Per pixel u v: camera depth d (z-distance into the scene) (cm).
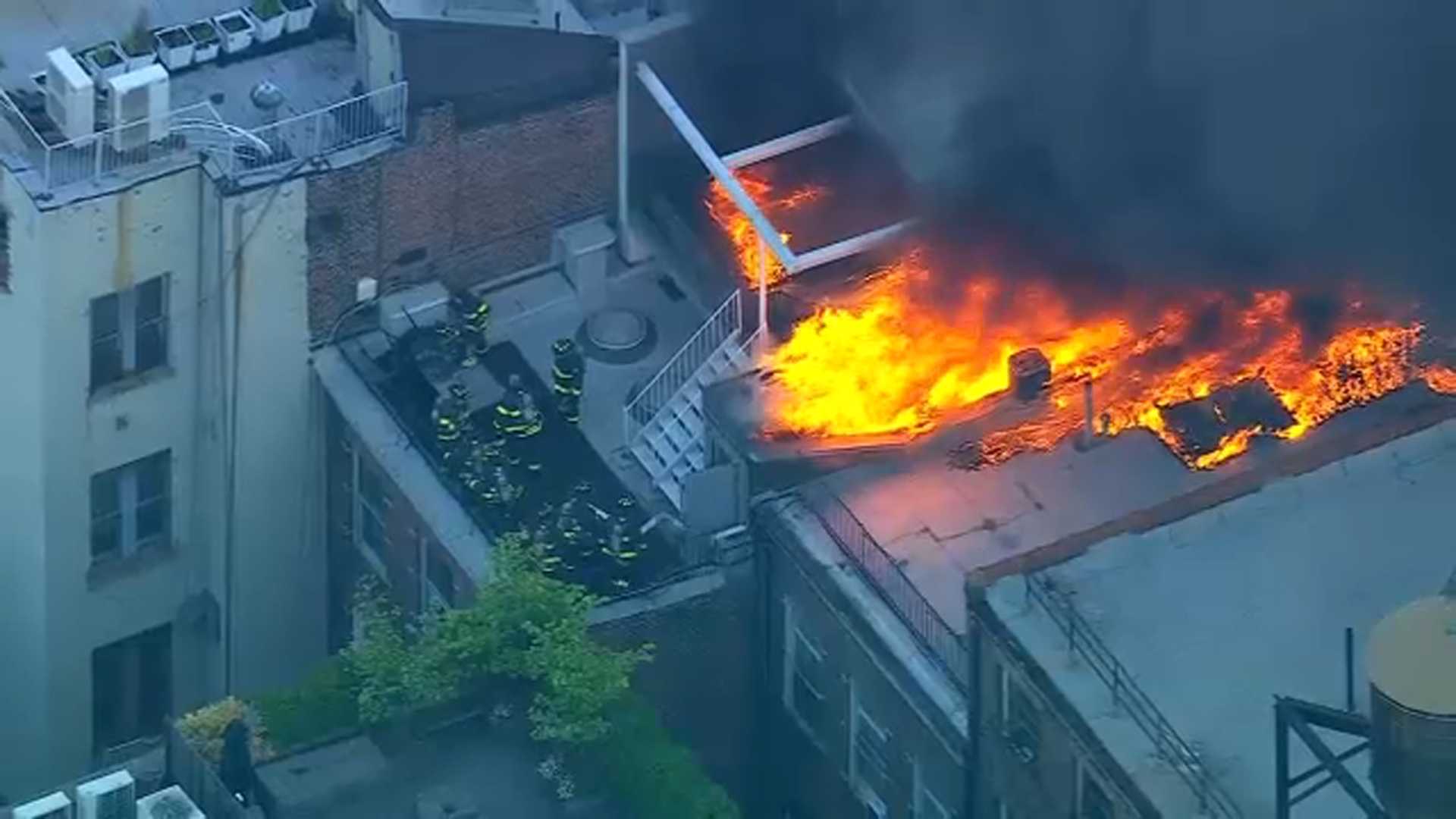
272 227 11012
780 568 10538
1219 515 9812
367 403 11244
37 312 10956
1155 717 9381
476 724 9944
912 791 10294
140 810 9456
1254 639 9550
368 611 11012
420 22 10956
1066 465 10588
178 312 11156
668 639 10612
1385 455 9950
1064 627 9588
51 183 10819
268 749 9906
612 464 11131
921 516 10494
